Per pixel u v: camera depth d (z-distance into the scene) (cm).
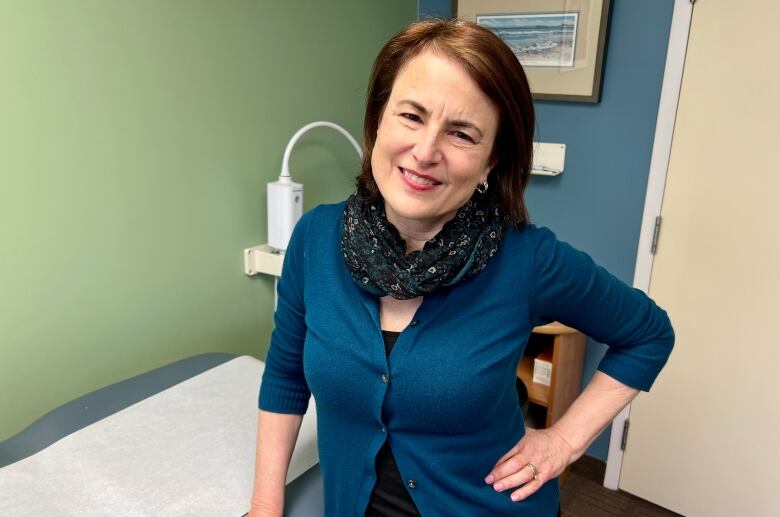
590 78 193
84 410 130
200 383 142
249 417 130
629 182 197
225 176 172
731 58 167
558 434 95
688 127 178
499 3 205
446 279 81
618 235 203
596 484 220
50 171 130
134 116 144
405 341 82
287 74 184
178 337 170
